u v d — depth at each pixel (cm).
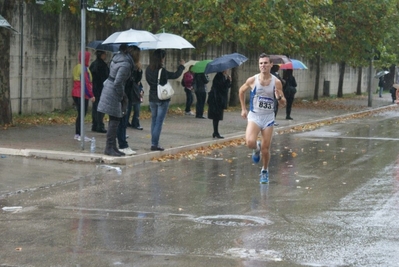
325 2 3384
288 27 3275
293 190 1381
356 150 2130
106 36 3072
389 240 966
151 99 1825
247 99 4309
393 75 7962
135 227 1036
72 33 2831
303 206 1214
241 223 1073
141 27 3347
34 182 1403
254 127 1435
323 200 1274
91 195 1295
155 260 857
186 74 3152
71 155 1678
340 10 4128
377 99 5922
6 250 901
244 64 4338
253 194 1332
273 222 1082
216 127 2247
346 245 938
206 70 2209
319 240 965
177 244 937
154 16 2880
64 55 2788
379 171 1658
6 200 1234
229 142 2248
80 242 944
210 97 2233
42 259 859
